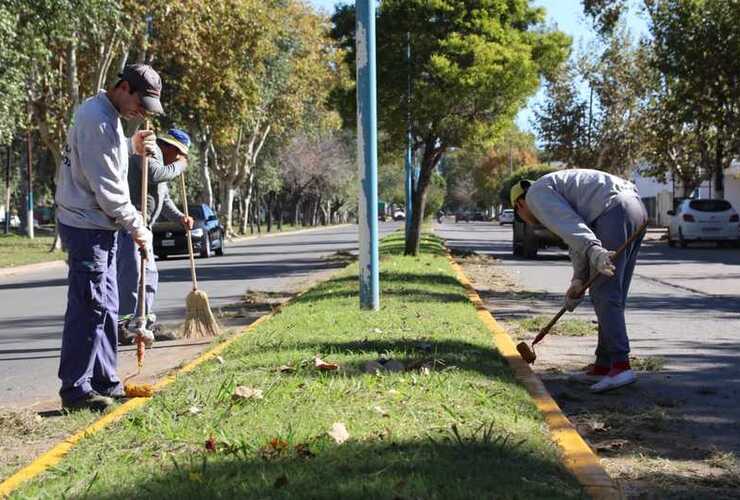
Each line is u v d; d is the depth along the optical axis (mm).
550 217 6965
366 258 10758
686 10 33531
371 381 6059
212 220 30031
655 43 35875
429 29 22141
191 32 32219
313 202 95375
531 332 10203
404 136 23031
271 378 6355
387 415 5211
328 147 78625
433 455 4375
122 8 29078
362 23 10875
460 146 23266
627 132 49250
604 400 6758
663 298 14289
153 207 9289
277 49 43875
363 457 4340
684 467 5055
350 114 24000
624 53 48188
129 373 8000
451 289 13570
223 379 6453
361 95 10742
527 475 4172
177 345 9594
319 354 7285
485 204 126250
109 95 6203
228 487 3908
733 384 7363
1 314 13891
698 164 46750
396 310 10617
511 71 21641
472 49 21719
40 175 70375
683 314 12141
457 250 27797
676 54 34094
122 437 5043
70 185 6168
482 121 22938
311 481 3947
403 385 6012
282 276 19781
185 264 25453
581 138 50469
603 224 6992
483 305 12305
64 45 30391
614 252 6898
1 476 4785
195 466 4285
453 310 10695
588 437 5703
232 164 51031
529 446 4699
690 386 7277
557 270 20391
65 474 4379
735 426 5992
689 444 5547
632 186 7168
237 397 5695
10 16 22641
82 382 6191
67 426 5824
